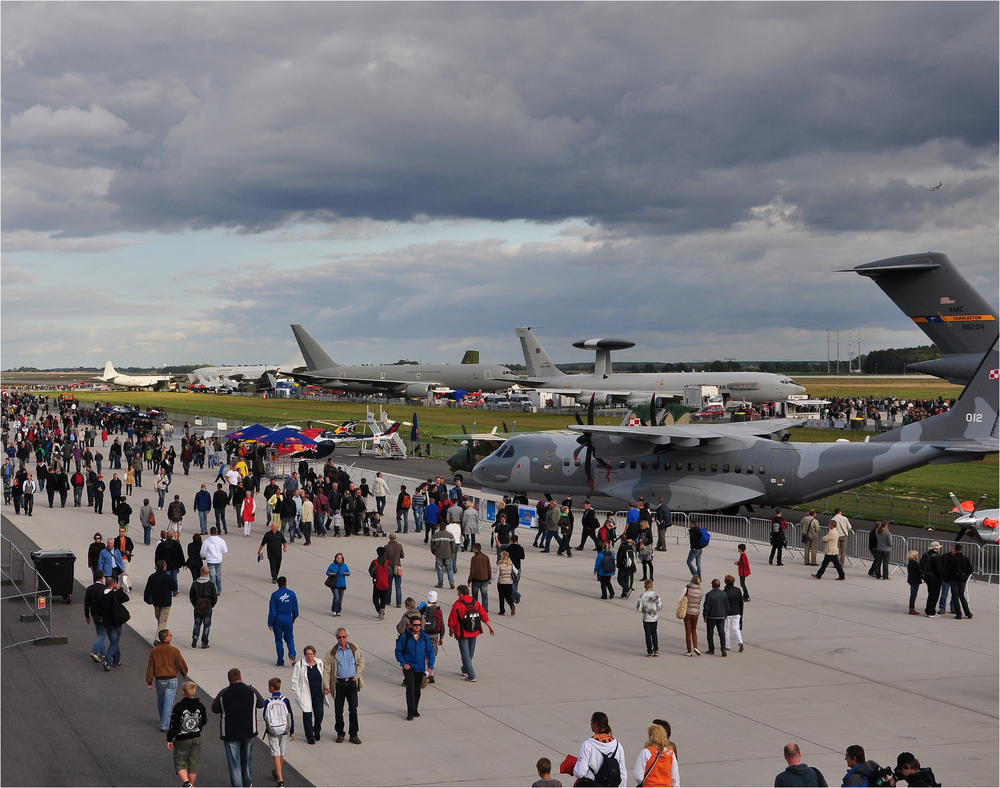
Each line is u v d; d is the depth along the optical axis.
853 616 24.08
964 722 16.11
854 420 85.50
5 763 13.98
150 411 99.38
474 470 44.94
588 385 123.62
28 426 85.69
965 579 23.75
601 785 11.27
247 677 18.33
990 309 27.30
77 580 27.72
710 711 16.66
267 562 31.25
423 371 153.62
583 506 45.34
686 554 33.25
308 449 59.84
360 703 17.16
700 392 106.06
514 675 18.91
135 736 15.15
